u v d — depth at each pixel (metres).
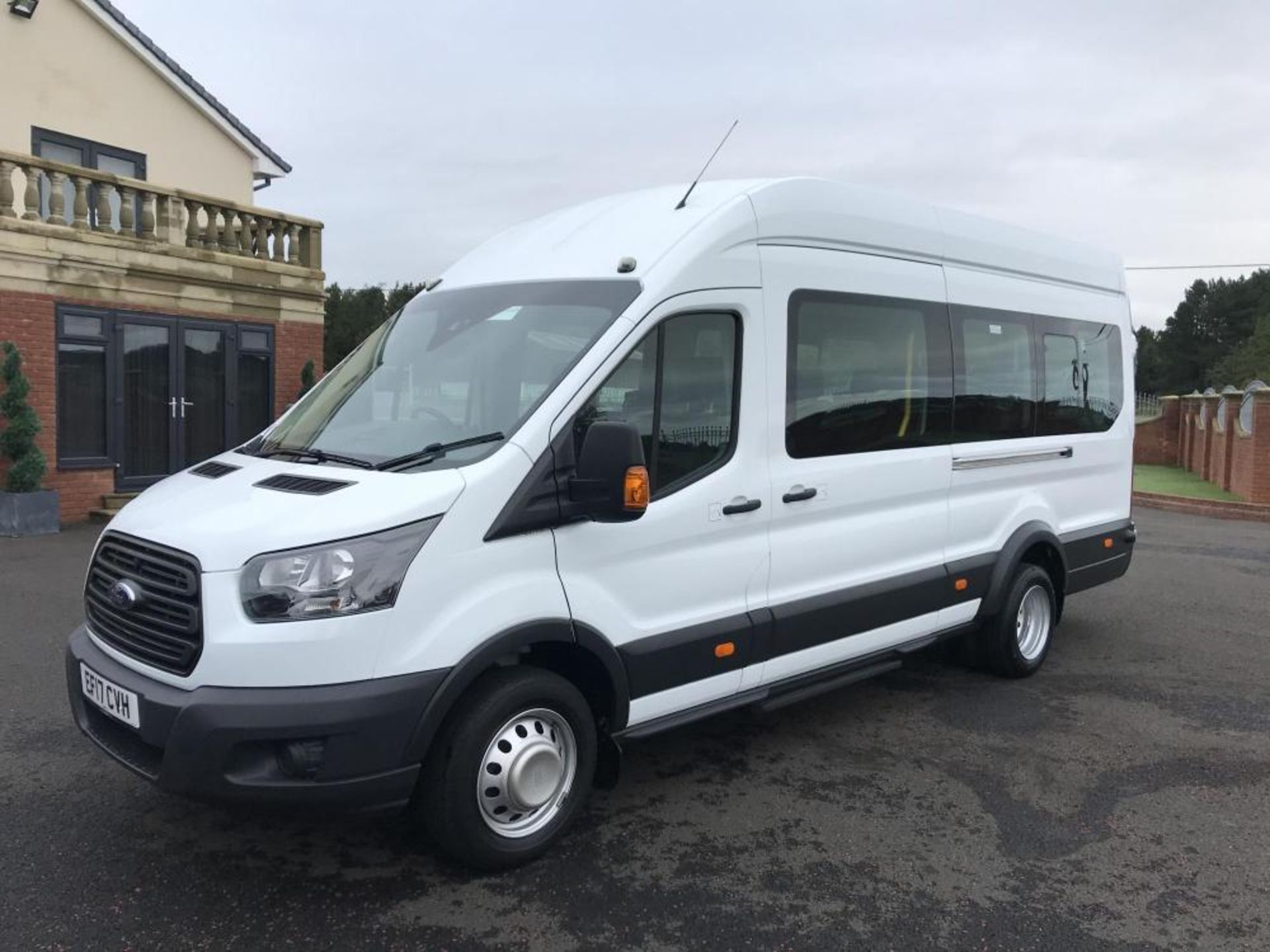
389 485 3.42
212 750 3.10
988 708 5.72
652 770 4.73
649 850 3.88
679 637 4.09
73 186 13.08
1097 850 3.97
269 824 4.02
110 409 12.05
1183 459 27.98
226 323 13.32
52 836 3.87
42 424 11.26
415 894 3.50
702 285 4.16
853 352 4.93
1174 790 4.57
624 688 3.91
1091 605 8.68
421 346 4.34
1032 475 6.23
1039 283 6.37
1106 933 3.36
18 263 11.07
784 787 4.54
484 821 3.55
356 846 3.86
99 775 4.43
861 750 5.03
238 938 3.21
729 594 4.33
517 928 3.30
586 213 4.78
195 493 3.78
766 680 4.58
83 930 3.23
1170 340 100.50
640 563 3.95
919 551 5.37
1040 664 6.46
